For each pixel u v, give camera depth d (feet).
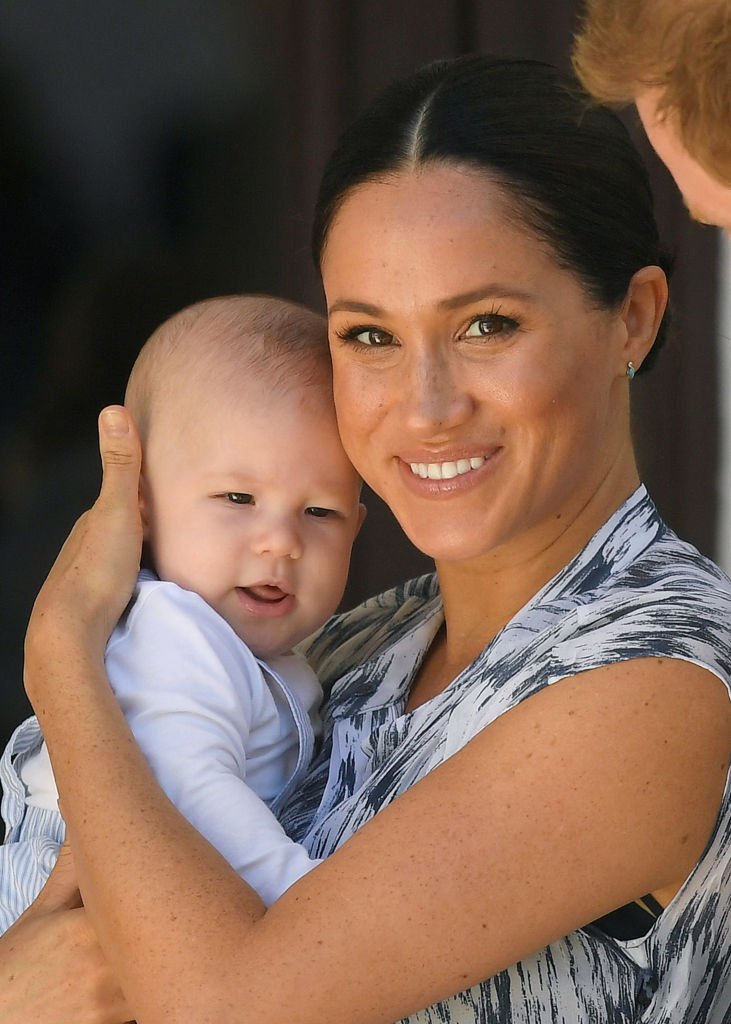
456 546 18.10
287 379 20.42
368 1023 15.30
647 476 36.27
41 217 39.60
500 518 17.94
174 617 19.15
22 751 21.54
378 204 17.61
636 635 15.81
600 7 14.53
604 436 18.56
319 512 20.74
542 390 17.48
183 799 17.79
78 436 40.55
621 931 16.15
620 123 18.35
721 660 15.69
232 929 15.62
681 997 16.11
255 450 20.13
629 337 18.72
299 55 37.19
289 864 17.17
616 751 15.23
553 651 16.14
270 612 20.51
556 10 35.40
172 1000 15.47
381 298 17.61
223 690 18.89
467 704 17.37
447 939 15.14
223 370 20.40
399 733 18.47
